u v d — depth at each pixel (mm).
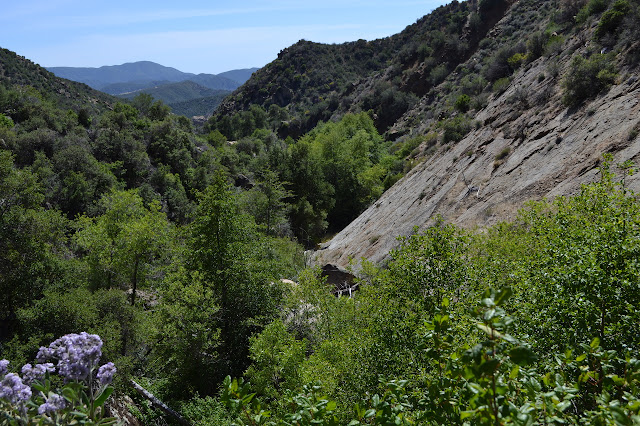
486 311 1989
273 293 19422
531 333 5109
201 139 89000
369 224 38719
